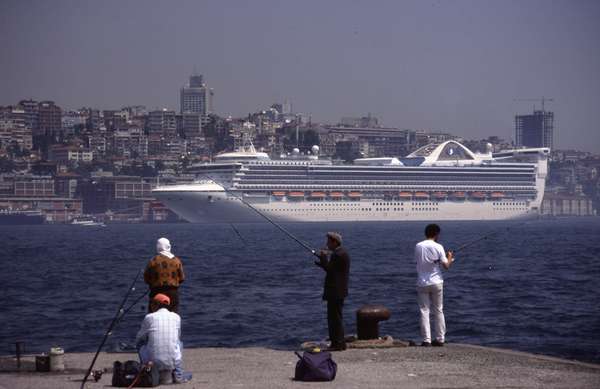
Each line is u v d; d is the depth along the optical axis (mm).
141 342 32656
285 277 120312
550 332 64062
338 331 39875
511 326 67312
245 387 31484
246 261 160500
